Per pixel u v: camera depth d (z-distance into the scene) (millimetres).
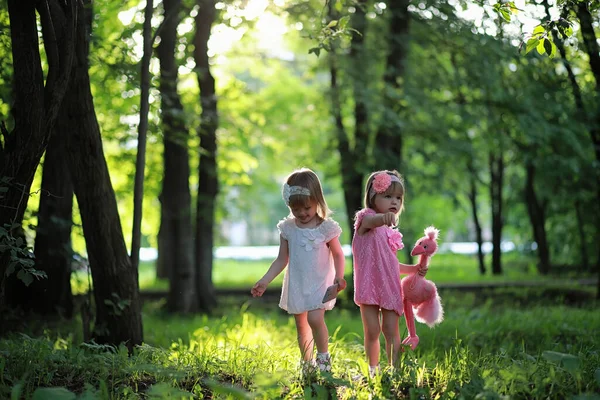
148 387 5062
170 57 13109
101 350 6590
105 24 12180
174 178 14633
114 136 14930
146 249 47656
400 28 15594
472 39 13602
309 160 20547
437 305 5625
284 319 13367
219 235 29969
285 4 13023
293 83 22594
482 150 19328
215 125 14945
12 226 5473
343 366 5840
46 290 11000
